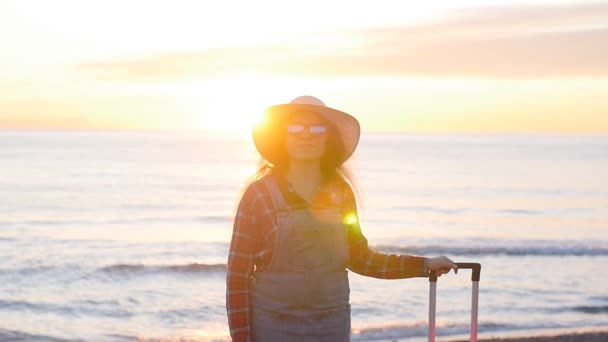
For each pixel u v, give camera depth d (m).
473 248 23.97
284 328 3.30
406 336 11.78
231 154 118.44
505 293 16.19
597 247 23.94
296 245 3.29
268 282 3.33
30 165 80.38
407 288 15.96
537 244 26.41
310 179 3.47
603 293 16.50
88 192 49.03
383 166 88.69
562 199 47.62
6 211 37.06
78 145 164.62
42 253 22.86
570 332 12.13
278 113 3.47
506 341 11.44
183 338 11.92
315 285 3.33
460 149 164.25
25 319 13.43
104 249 24.12
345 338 3.46
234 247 3.30
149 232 29.17
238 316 3.27
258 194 3.32
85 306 14.65
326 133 3.47
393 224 34.06
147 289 16.56
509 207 42.53
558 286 17.28
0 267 19.42
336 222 3.41
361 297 15.07
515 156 123.00
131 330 12.62
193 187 54.12
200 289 16.58
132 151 129.25
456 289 16.14
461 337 11.77
